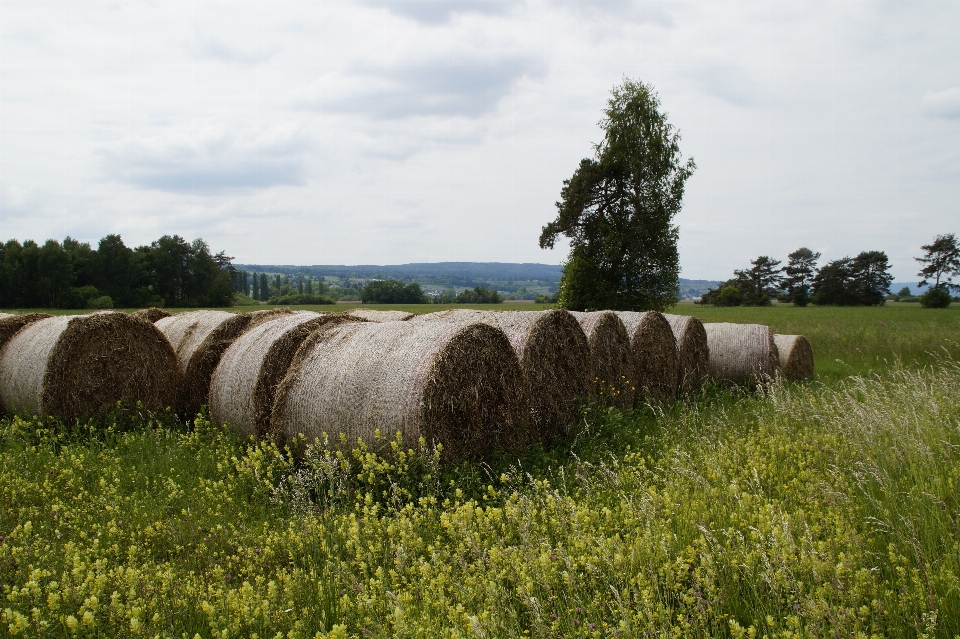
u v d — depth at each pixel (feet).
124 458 25.61
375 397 23.08
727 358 49.75
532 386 28.04
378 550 15.23
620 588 12.66
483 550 14.19
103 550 16.01
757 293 349.41
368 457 20.45
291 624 12.33
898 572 13.23
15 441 28.02
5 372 33.63
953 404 27.14
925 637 10.44
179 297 278.87
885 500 17.16
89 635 11.55
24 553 14.99
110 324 32.89
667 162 122.31
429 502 18.28
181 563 15.79
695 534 15.11
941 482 18.08
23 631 11.11
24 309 209.56
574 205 124.26
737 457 21.95
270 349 28.09
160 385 34.73
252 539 16.76
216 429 29.37
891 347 66.39
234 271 364.17
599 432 27.86
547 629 11.00
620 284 125.08
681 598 12.46
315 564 15.20
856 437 21.98
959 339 72.18
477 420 24.00
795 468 21.39
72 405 31.63
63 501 20.45
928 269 360.48
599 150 125.49
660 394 40.73
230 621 12.16
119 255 251.60
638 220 120.98
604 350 34.68
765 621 11.79
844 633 10.59
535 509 16.21
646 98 121.80
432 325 25.40
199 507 19.76
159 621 11.86
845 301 328.70
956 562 13.34
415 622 11.10
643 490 16.87
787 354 53.11
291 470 22.49
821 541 14.29
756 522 15.47
